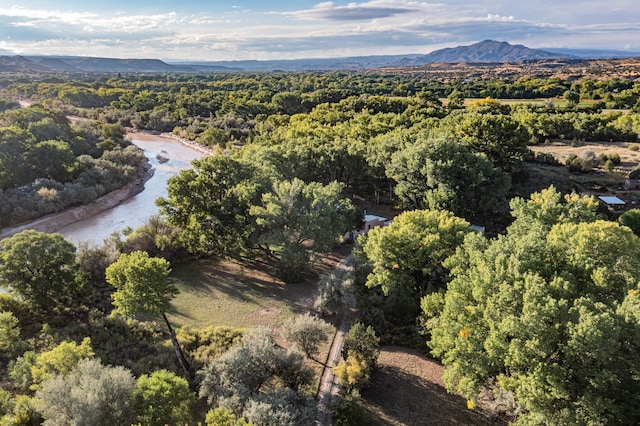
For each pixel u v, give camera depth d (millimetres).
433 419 29219
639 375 21547
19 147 81688
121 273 32812
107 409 24781
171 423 25719
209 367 30875
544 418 22234
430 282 38750
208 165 56500
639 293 24406
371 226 62250
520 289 24656
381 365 34812
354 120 108125
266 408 25391
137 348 36875
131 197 92812
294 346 33875
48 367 29516
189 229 53344
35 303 39906
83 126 122812
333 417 28781
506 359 24109
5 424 25297
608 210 60719
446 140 62781
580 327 21203
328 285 42125
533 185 74750
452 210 55031
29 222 72312
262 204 54938
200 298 46969
